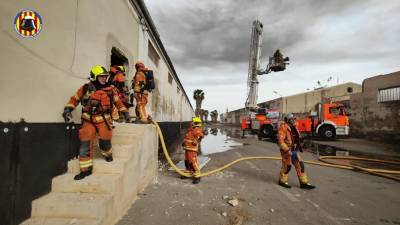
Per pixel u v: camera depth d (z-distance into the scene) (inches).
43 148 123.9
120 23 246.2
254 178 231.0
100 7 199.3
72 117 153.5
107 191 124.3
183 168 263.3
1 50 101.2
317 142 614.9
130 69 277.7
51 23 135.0
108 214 117.3
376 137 685.9
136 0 288.0
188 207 151.2
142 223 127.2
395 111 633.0
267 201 165.9
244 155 376.5
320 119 666.8
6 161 101.0
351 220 137.1
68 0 152.1
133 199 159.6
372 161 331.9
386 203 166.1
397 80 634.8
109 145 141.0
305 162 315.6
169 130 531.5
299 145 204.5
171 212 142.7
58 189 127.3
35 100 121.2
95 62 189.9
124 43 258.2
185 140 221.8
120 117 209.6
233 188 195.2
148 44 369.4
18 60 110.3
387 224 132.9
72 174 138.9
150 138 202.2
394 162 313.9
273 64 1005.2
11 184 103.3
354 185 212.1
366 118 736.3
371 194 186.4
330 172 265.6
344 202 167.0
